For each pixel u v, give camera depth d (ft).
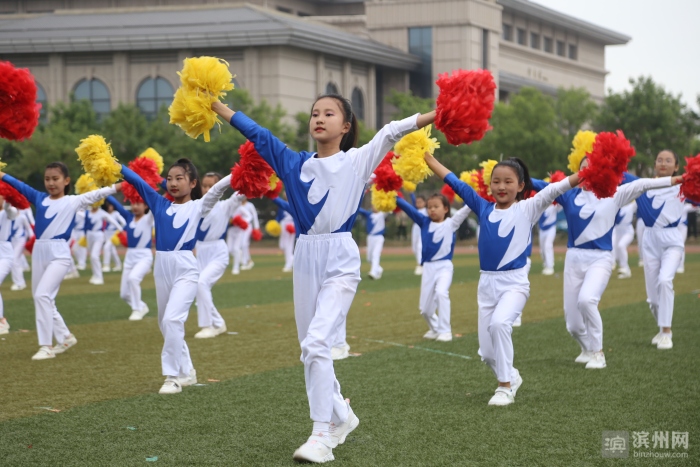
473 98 17.31
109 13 164.55
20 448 19.24
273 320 42.22
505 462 18.19
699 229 141.18
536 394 24.63
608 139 22.72
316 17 188.24
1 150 120.67
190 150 127.34
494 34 187.21
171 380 25.21
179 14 159.33
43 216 31.24
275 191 25.14
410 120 18.28
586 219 28.55
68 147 121.08
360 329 38.73
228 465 17.97
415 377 27.37
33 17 167.53
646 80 142.20
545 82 222.89
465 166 134.00
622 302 48.24
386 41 182.29
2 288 62.18
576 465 18.02
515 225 23.81
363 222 142.41
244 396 24.58
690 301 47.85
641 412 22.43
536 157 135.85
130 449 19.16
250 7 160.15
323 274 18.72
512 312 23.65
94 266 65.05
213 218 37.17
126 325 40.32
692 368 28.43
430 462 18.19
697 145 141.08
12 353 32.32
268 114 136.67
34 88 21.40
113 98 156.56
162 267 26.17
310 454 17.95
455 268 79.77
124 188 30.99
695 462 18.22
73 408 23.08
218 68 18.40
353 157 18.54
